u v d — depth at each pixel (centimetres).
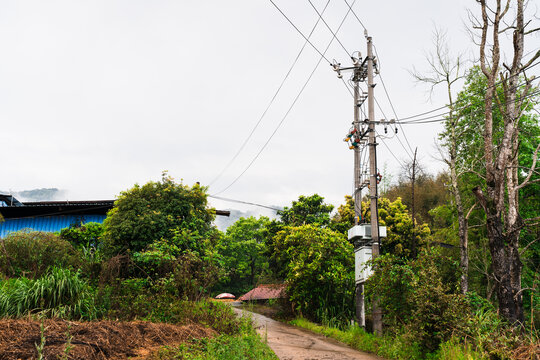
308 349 1380
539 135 2266
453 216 2653
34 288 1223
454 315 1171
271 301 2808
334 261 2278
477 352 1016
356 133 2125
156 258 1661
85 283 1392
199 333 1136
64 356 605
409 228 2833
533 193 2247
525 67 1459
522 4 1463
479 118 2256
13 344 650
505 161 1412
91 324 877
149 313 1375
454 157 2089
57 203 3042
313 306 2362
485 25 1526
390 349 1287
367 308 2272
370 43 2025
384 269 1450
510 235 1397
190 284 1600
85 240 2409
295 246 2488
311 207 3266
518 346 993
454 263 1510
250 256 5491
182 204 2145
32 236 1788
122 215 2028
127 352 802
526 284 2027
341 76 2191
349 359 1203
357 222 2080
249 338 1223
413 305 1319
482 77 2261
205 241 1980
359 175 2159
